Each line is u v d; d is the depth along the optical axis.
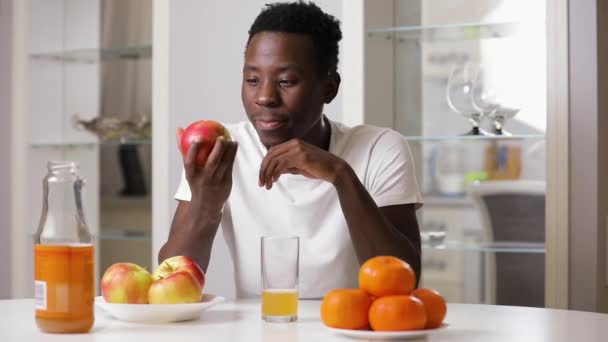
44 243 1.19
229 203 1.85
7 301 1.54
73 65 3.46
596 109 2.45
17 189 3.33
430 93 2.79
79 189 1.21
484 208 2.88
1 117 3.37
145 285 1.29
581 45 2.46
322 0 2.80
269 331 1.21
